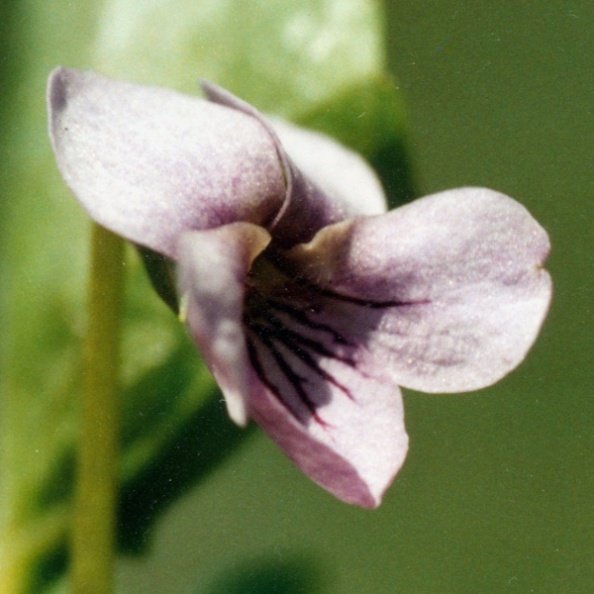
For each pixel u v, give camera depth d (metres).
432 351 0.08
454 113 0.11
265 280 0.08
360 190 0.08
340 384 0.08
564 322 0.11
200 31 0.09
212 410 0.09
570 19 0.11
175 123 0.08
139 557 0.09
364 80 0.09
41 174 0.09
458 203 0.08
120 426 0.08
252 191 0.08
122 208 0.08
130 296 0.09
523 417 0.11
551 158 0.11
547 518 0.11
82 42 0.09
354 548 0.11
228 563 0.10
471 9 0.11
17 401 0.09
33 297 0.09
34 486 0.09
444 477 0.11
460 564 0.11
